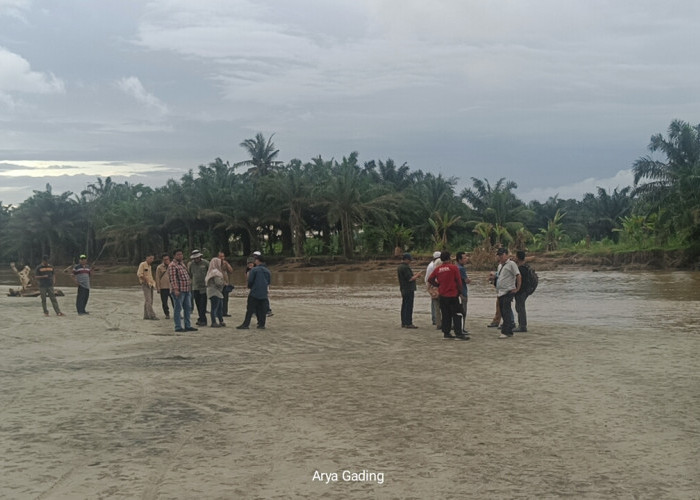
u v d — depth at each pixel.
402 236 77.94
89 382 9.45
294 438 6.39
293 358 11.48
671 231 53.44
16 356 12.06
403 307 15.98
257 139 95.50
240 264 81.75
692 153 57.69
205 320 17.14
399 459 5.69
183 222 91.25
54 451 6.04
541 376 9.41
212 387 8.98
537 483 5.05
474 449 5.94
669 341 13.08
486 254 58.91
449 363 10.66
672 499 4.72
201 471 5.45
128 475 5.36
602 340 13.30
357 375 9.72
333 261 72.62
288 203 78.50
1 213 129.50
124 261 102.50
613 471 5.32
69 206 107.12
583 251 59.81
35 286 31.06
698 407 7.45
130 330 16.11
